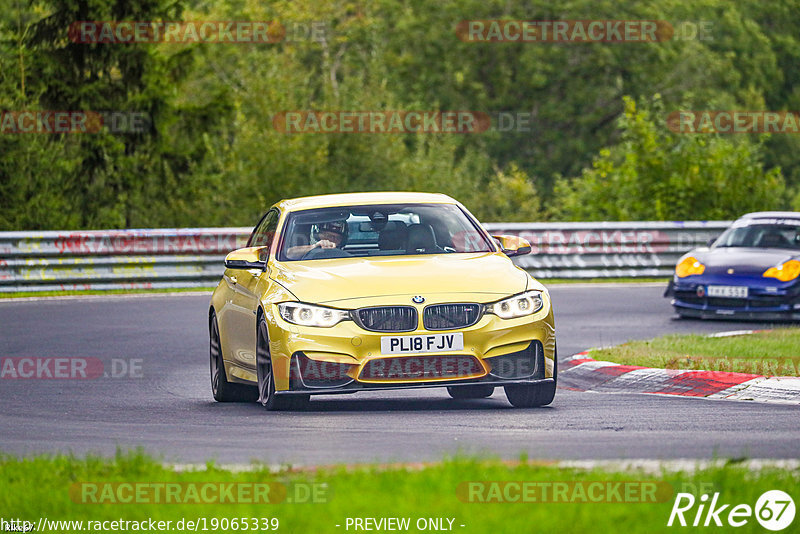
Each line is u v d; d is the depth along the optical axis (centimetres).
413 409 2714
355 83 12238
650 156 9788
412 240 2847
